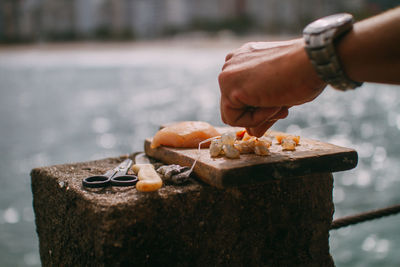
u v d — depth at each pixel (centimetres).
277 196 65
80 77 2681
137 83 2350
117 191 61
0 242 404
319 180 68
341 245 363
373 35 49
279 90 55
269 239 66
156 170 69
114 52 5175
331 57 50
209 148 70
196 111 1429
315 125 1095
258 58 56
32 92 2027
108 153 883
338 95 1764
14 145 944
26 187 617
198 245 62
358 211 477
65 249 66
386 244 359
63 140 1013
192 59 4038
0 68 3359
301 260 68
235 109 59
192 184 62
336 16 51
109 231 57
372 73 50
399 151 786
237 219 63
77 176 68
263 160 61
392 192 539
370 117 1186
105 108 1525
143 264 59
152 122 1237
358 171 646
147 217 59
